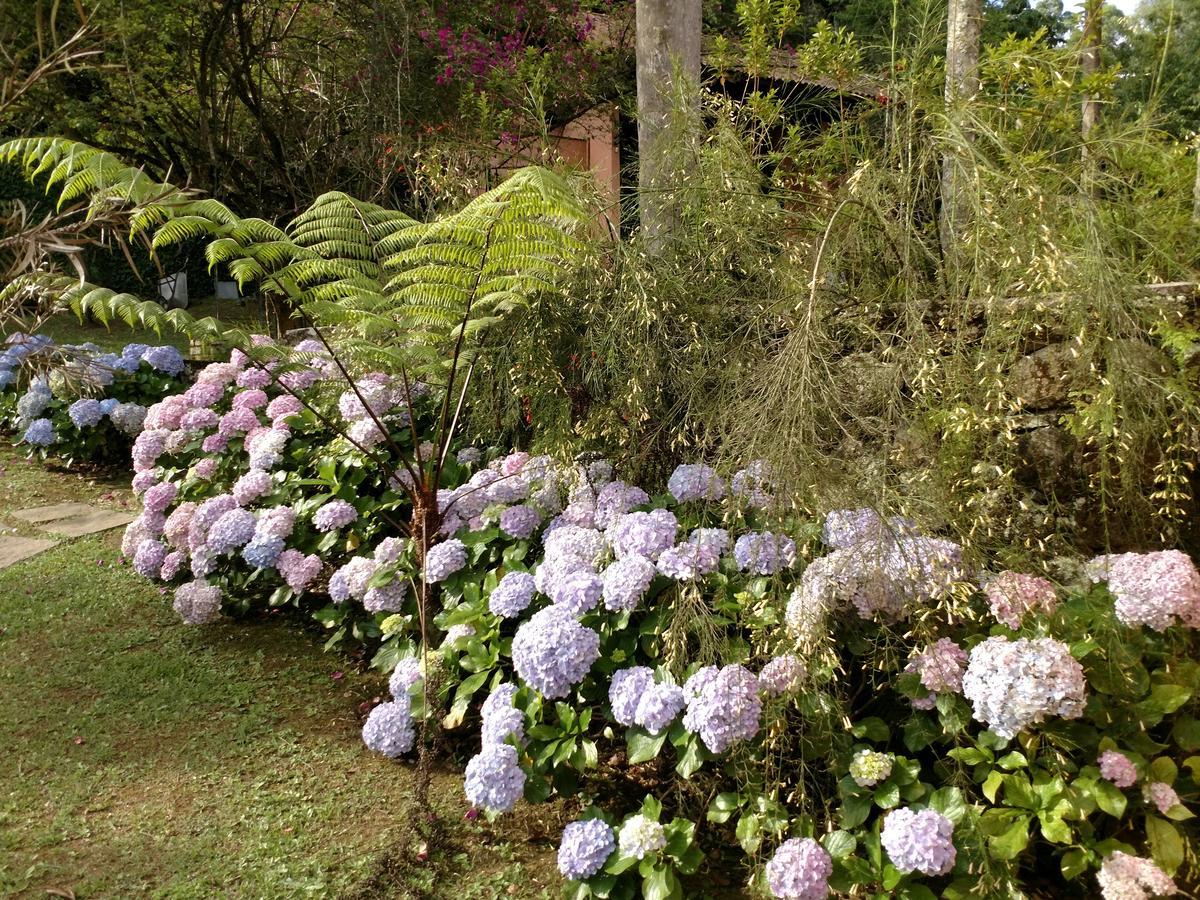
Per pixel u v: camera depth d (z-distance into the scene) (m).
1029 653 1.84
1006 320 2.27
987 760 1.91
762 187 3.14
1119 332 2.16
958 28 3.57
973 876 1.80
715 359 2.73
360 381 3.56
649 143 3.53
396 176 7.20
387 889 2.05
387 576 2.82
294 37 8.00
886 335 2.46
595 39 7.94
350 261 3.15
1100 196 2.58
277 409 3.85
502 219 2.73
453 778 2.48
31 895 1.99
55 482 5.21
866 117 3.03
